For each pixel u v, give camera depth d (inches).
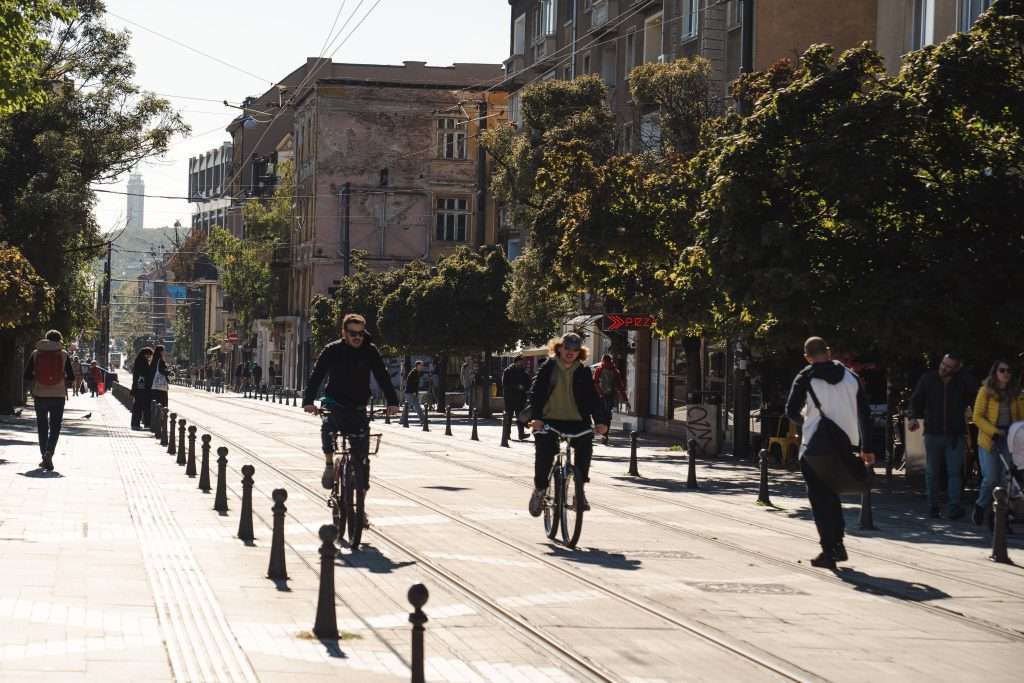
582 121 1676.9
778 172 945.5
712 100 1545.3
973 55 916.6
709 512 808.3
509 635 417.4
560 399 642.2
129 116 2031.3
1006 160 950.4
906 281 903.7
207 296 6151.6
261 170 4886.8
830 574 562.9
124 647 373.4
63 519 671.1
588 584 518.6
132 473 974.4
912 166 967.0
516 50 2726.4
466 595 486.6
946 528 757.3
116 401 2997.0
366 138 3604.8
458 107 3604.8
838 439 573.3
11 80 1157.1
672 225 1199.6
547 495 661.3
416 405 2314.2
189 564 538.9
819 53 973.2
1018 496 725.3
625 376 2012.8
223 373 5132.9
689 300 1212.5
